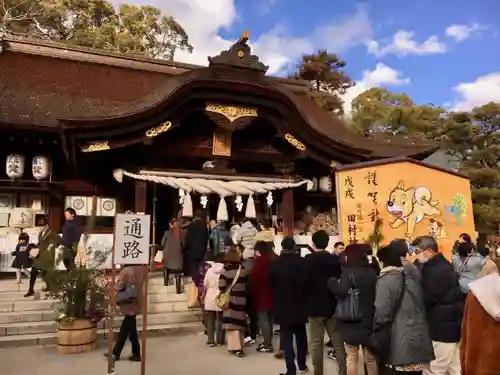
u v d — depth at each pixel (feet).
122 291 24.58
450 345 18.60
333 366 24.68
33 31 107.24
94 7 115.44
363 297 18.10
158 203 52.65
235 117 45.21
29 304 32.65
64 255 29.27
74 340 26.58
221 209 42.55
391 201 35.81
